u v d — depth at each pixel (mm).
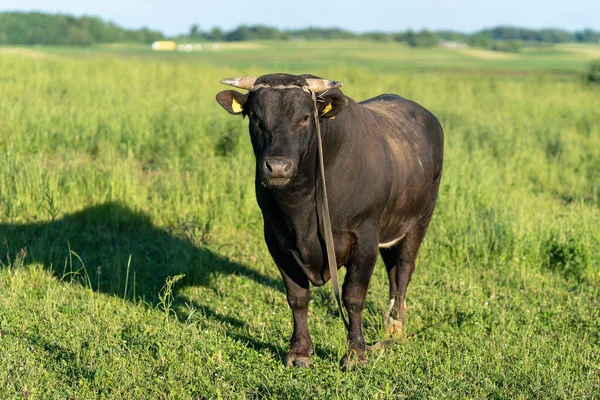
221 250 8055
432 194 6574
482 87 26453
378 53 116250
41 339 5414
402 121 6285
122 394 4711
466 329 5984
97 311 6008
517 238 8039
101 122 12898
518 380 5012
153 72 23922
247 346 5621
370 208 5199
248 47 135000
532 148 13234
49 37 136125
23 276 6816
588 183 11609
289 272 5289
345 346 5551
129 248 7934
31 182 8727
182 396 4672
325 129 4848
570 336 5891
